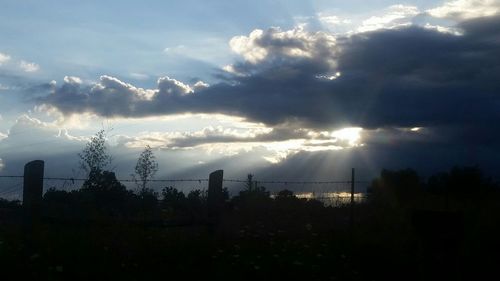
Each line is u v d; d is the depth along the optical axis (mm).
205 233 11836
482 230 11656
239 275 10148
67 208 11570
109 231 10961
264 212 14078
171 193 14594
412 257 11555
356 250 12164
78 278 9414
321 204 15797
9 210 10930
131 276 9664
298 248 11859
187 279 9859
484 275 10992
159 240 10992
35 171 10828
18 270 9219
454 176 21062
